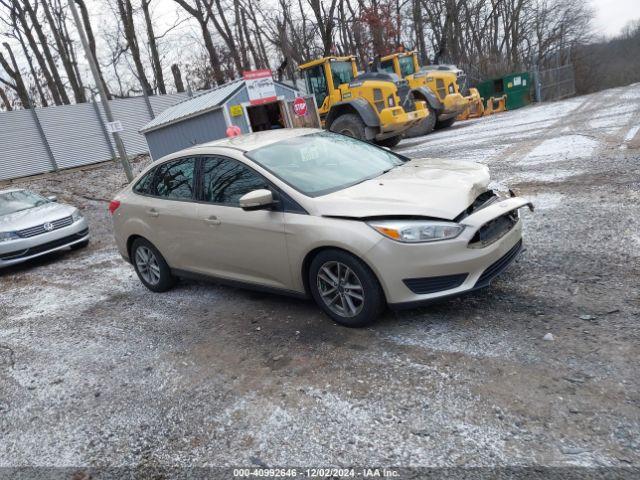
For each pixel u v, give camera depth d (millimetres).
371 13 26438
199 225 4625
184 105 17016
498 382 2867
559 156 8344
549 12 45281
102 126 20109
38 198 10047
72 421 3379
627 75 49500
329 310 3902
